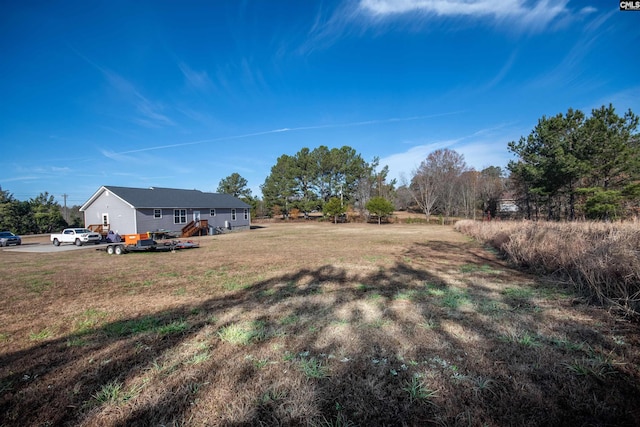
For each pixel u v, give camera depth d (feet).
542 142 63.05
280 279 21.45
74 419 6.51
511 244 28.40
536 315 12.46
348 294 16.67
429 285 18.38
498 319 12.00
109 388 7.59
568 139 56.75
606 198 50.19
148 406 6.84
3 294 18.75
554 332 10.61
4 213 98.43
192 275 23.84
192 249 44.19
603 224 27.86
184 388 7.52
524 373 7.89
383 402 6.82
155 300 16.63
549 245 22.31
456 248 39.29
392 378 7.79
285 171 143.13
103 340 10.94
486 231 47.09
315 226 108.47
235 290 18.54
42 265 31.94
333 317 12.76
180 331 11.60
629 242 16.37
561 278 18.95
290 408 6.63
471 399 6.84
